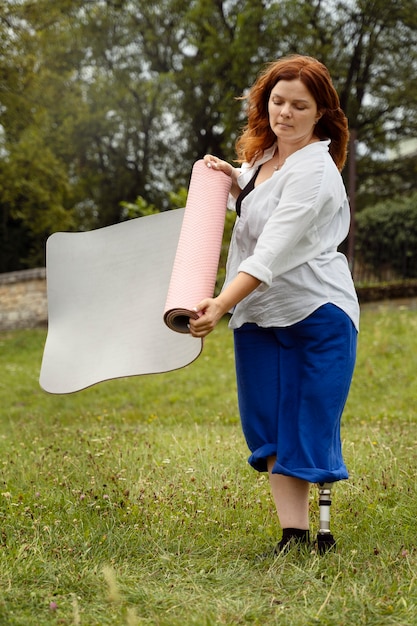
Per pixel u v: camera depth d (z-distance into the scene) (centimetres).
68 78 2555
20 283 1855
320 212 329
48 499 433
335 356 335
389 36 2480
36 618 272
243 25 2303
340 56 2456
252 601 292
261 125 347
